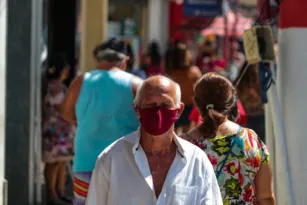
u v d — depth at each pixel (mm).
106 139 14156
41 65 21266
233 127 10633
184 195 8867
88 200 9141
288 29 13602
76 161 14359
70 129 21094
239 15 48156
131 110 14258
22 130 19984
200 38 61312
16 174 20047
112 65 14625
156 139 8969
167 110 8828
